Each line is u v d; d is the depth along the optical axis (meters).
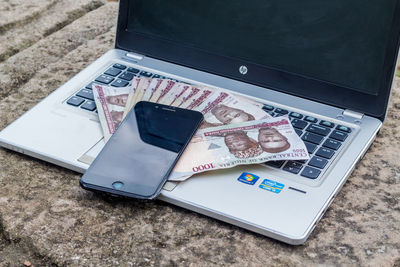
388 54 1.29
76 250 1.12
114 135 1.26
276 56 1.41
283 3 1.36
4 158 1.31
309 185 1.18
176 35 1.50
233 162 1.20
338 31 1.33
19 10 2.00
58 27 1.97
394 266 1.10
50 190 1.24
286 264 1.09
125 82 1.46
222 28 1.44
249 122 1.31
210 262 1.09
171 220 1.17
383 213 1.20
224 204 1.14
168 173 1.18
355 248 1.12
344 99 1.36
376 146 1.38
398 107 1.52
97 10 2.02
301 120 1.34
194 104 1.37
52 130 1.31
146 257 1.10
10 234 1.15
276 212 1.13
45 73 1.61
